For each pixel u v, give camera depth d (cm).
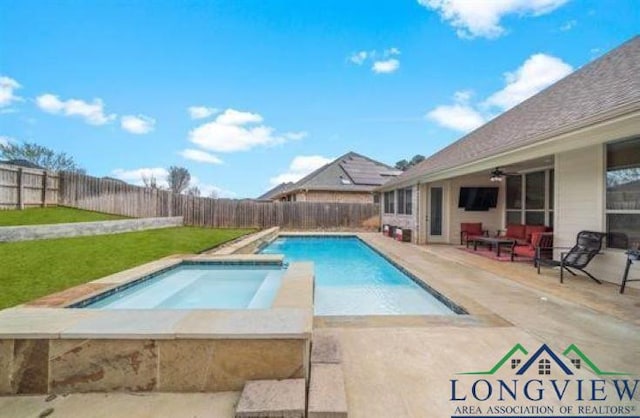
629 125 458
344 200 2381
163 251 941
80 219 1397
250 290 716
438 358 330
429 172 1091
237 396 280
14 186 1428
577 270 696
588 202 658
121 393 285
